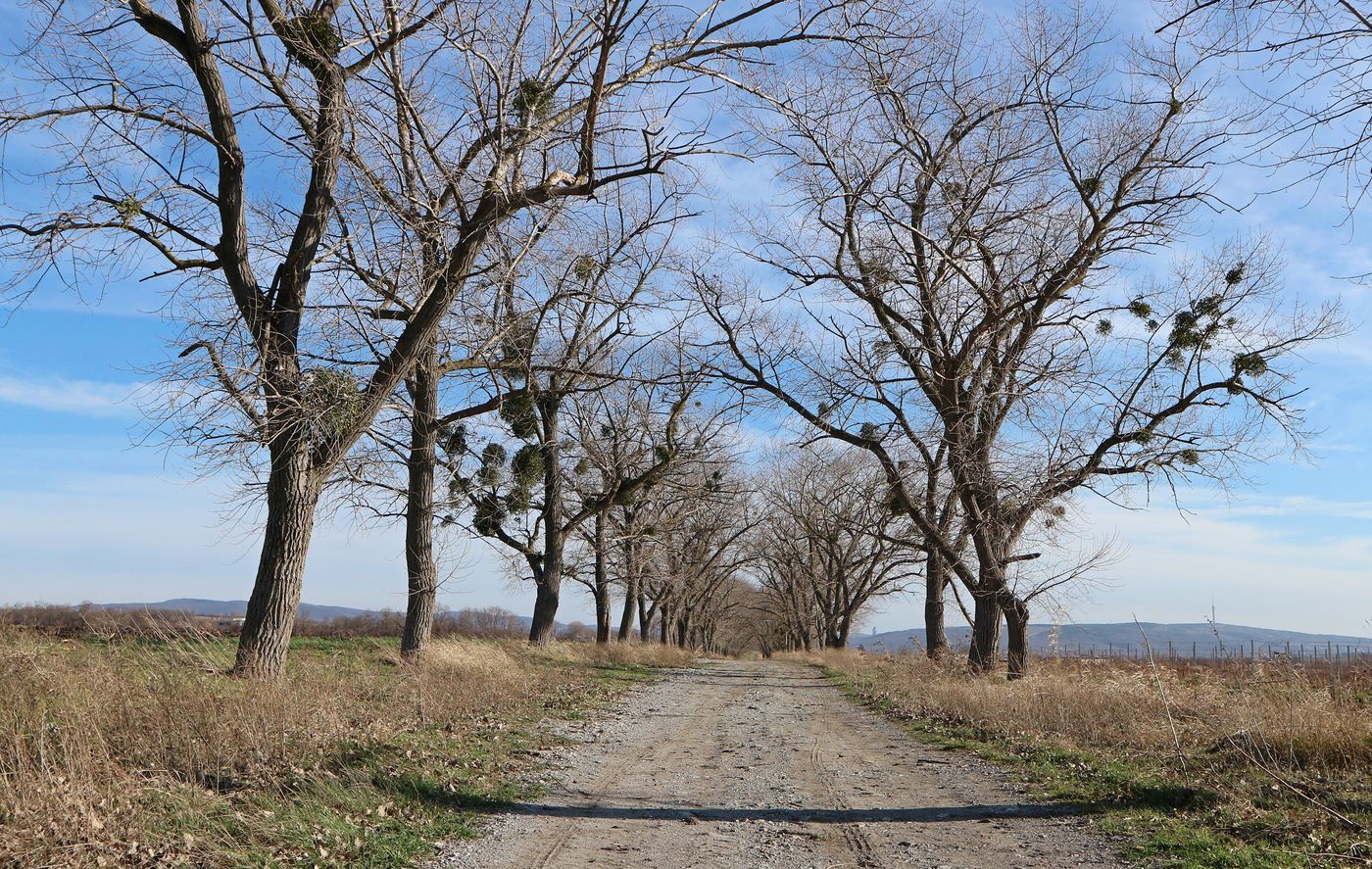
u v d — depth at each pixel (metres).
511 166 12.64
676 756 11.70
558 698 17.38
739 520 53.34
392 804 7.55
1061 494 21.20
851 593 53.72
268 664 11.38
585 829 7.51
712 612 78.12
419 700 12.48
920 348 21.97
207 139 11.75
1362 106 6.50
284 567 11.77
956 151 20.98
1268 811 7.82
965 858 6.83
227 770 7.61
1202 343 19.50
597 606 37.41
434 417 19.20
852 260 21.94
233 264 12.15
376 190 12.53
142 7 11.30
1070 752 11.20
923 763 11.39
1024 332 20.91
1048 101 19.80
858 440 22.61
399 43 11.96
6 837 5.53
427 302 12.70
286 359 12.02
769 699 21.25
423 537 19.08
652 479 29.17
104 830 5.90
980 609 22.12
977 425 21.80
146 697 8.35
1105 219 20.14
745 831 7.64
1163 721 12.55
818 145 19.11
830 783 9.95
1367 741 9.54
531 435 23.75
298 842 6.30
